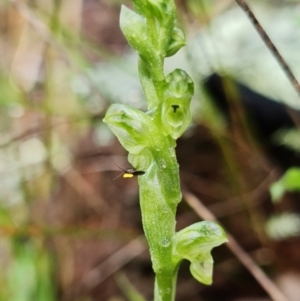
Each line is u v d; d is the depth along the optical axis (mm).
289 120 256
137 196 284
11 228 220
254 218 249
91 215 281
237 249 219
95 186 289
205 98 249
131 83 300
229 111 269
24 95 259
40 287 221
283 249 248
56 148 291
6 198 275
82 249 264
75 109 292
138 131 154
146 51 156
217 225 157
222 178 270
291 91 262
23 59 329
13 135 292
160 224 157
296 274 244
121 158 295
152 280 258
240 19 313
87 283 257
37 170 280
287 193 257
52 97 268
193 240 157
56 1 251
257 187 259
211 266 159
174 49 157
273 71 271
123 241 268
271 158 262
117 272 259
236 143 265
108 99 268
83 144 306
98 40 385
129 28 157
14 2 246
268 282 216
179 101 153
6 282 243
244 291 248
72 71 274
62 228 226
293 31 289
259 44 289
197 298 251
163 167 156
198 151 280
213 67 260
